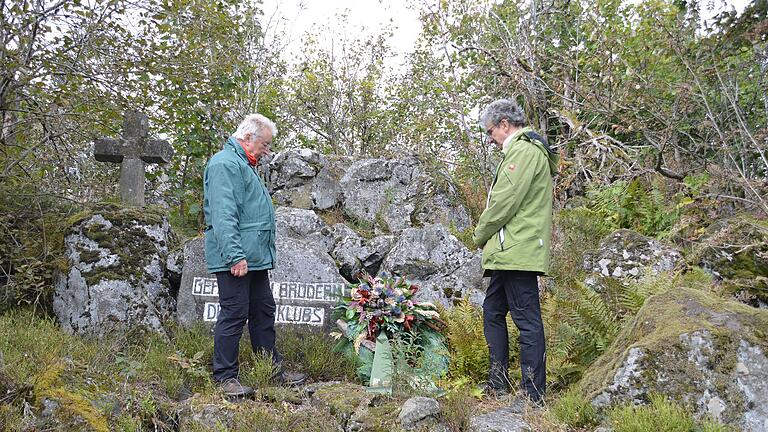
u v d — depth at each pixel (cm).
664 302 413
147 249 561
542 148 428
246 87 1152
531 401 410
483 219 426
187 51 745
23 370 382
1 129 686
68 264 537
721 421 351
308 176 810
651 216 709
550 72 831
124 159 751
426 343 509
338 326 543
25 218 609
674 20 766
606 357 423
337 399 416
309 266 572
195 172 895
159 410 405
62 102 655
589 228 706
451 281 633
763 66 708
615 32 834
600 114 777
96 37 694
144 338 518
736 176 632
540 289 597
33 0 643
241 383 449
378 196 810
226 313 442
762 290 532
